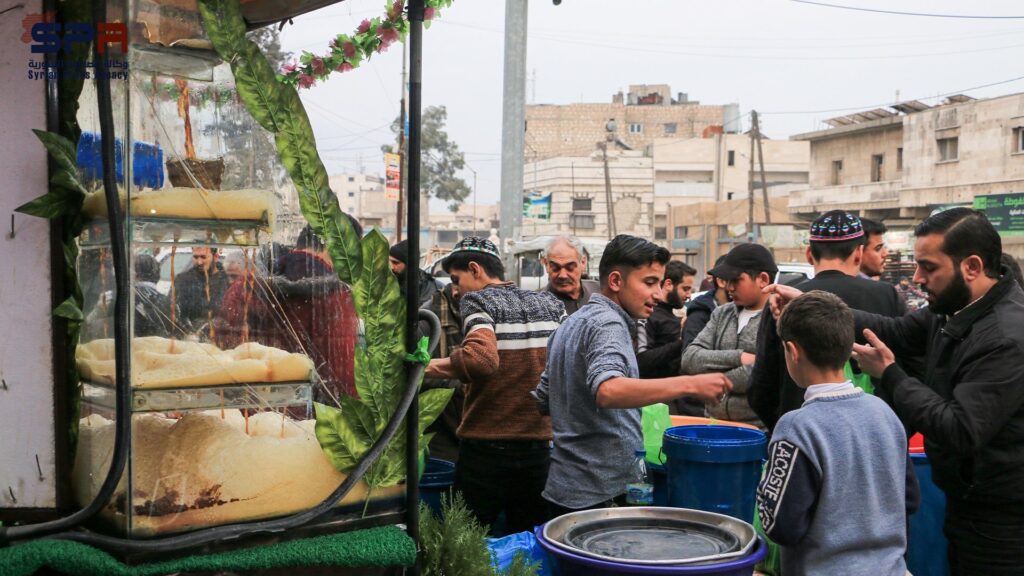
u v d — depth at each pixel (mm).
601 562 2115
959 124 31531
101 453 1741
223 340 1785
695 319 4672
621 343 2795
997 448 2576
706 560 2092
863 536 2242
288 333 1862
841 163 37719
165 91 1716
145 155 1692
